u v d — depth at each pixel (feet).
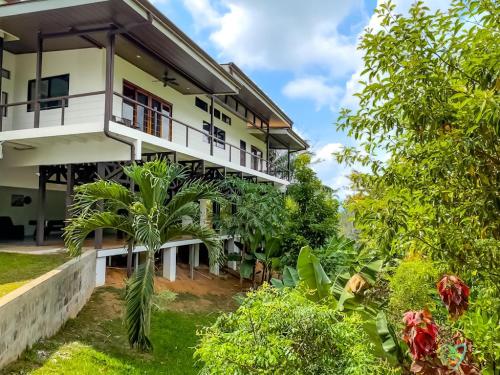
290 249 45.24
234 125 70.85
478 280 11.11
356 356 9.55
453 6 9.84
